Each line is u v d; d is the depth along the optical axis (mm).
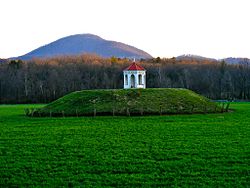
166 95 72375
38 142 38719
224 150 33156
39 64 194375
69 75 174000
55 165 29016
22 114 74625
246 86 164750
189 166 28188
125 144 36844
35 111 69688
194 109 67750
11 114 75625
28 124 55000
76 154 32562
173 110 66250
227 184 24109
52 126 51812
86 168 28109
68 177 26000
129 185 24297
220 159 29984
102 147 35469
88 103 68875
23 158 31359
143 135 42188
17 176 26375
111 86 170250
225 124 50688
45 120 59719
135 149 34219
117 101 68625
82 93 74875
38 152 33656
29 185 24547
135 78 78875
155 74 174125
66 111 66812
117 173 26875
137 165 28656
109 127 49406
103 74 177500
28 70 178625
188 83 169125
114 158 30938
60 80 170000
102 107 66500
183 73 175500
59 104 71500
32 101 158750
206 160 29797
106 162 29609
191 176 25859
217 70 183125
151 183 24516
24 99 161125
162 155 31688
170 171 27094
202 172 26656
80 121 56844
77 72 178000
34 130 48062
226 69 181875
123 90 73812
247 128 46438
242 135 41094
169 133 43375
